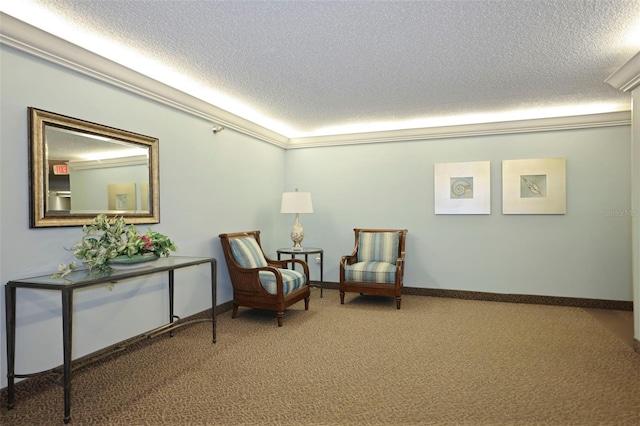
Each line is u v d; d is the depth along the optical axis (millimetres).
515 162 4688
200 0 2135
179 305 3631
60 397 2307
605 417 2045
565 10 2254
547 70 3199
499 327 3668
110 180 2879
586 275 4473
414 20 2363
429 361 2834
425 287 5086
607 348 3086
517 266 4711
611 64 3072
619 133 4355
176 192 3580
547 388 2387
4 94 2221
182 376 2582
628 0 2143
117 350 2648
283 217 5648
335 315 4117
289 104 4176
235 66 3092
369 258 4949
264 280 3820
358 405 2193
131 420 2045
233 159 4457
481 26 2443
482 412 2109
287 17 2320
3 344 2207
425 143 5082
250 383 2477
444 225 5000
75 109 2641
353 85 3561
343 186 5465
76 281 2135
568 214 4531
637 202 2971
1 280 2201
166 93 3357
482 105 4227
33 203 2340
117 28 2457
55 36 2402
